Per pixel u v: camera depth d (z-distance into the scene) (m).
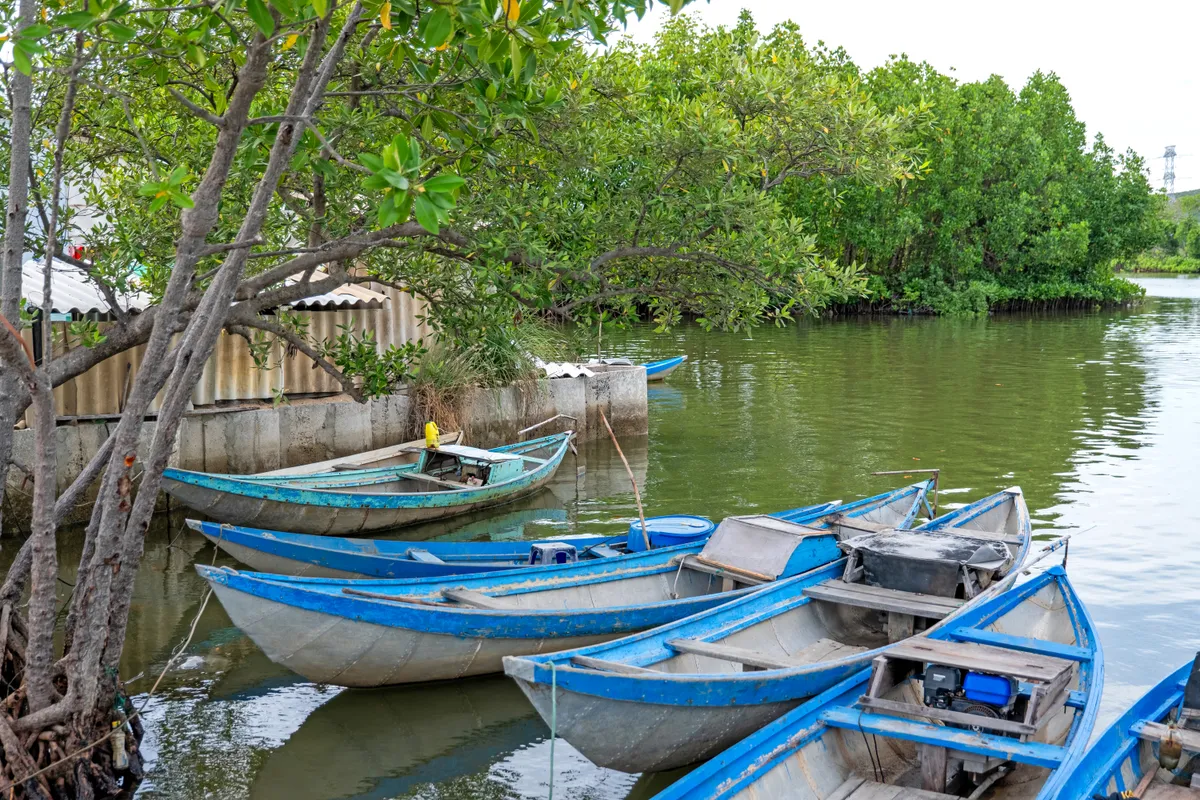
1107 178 64.94
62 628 10.89
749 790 6.91
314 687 9.87
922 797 7.28
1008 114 59.12
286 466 16.56
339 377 13.40
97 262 11.23
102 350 10.57
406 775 8.28
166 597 12.16
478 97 8.44
